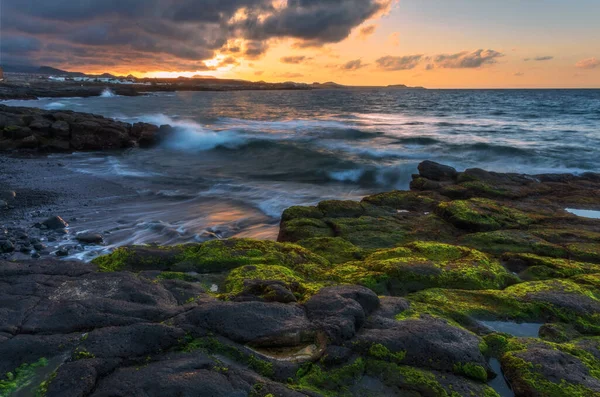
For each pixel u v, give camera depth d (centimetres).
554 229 1040
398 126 3866
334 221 1090
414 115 5444
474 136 3114
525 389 423
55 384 365
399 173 1991
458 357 453
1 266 638
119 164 2375
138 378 379
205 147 2891
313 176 2056
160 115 4741
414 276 695
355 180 1975
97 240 1107
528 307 600
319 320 486
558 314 590
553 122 4231
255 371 414
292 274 683
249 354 431
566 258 877
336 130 3450
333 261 851
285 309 506
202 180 1962
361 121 4431
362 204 1240
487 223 1049
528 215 1141
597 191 1475
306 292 577
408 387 415
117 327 449
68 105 6481
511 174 1683
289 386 395
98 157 2620
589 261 859
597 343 515
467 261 768
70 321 474
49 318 478
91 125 2923
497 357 483
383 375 428
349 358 441
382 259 809
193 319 475
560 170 2000
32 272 625
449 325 512
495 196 1420
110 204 1507
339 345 454
